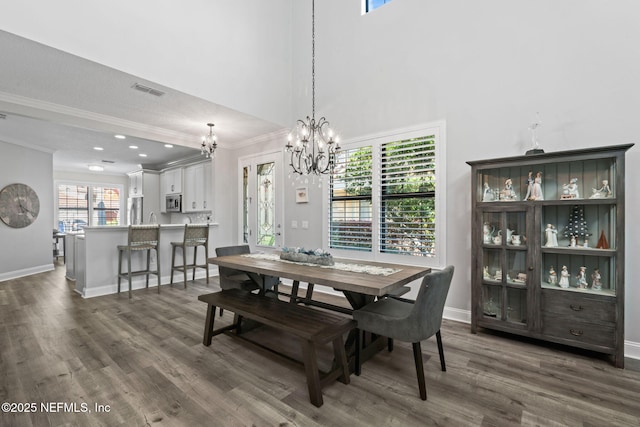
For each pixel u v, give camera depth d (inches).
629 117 95.3
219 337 110.2
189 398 73.5
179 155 258.4
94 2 106.5
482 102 121.3
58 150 242.5
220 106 149.6
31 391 75.9
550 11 108.2
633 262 94.8
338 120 166.1
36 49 98.2
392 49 146.3
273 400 73.0
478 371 86.4
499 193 114.5
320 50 175.0
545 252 100.5
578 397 74.0
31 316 130.6
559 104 106.3
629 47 95.4
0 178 203.5
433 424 64.6
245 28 160.4
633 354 94.5
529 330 102.7
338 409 69.7
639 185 93.9
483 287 112.9
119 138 205.9
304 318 86.3
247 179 218.7
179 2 131.6
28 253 222.4
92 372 85.0
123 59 113.5
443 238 129.7
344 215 163.2
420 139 136.9
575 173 100.3
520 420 65.9
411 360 93.7
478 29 122.8
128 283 176.6
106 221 366.9
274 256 129.1
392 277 87.4
